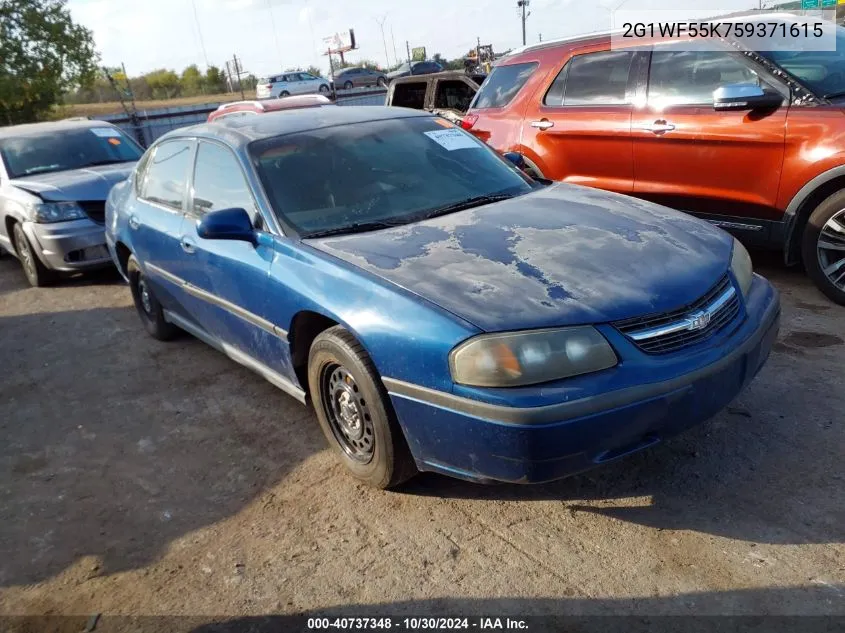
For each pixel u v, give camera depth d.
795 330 4.42
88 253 7.48
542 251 3.03
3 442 4.21
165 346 5.48
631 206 3.64
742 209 5.12
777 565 2.52
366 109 4.62
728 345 2.80
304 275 3.24
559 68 6.21
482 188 3.94
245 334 3.90
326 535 2.98
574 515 2.92
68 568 2.97
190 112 22.19
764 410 3.52
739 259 3.25
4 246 8.62
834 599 2.34
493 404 2.52
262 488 3.39
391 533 2.94
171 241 4.47
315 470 3.49
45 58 24.48
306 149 3.91
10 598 2.83
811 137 4.62
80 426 4.30
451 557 2.76
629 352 2.61
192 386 4.68
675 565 2.57
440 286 2.82
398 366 2.76
